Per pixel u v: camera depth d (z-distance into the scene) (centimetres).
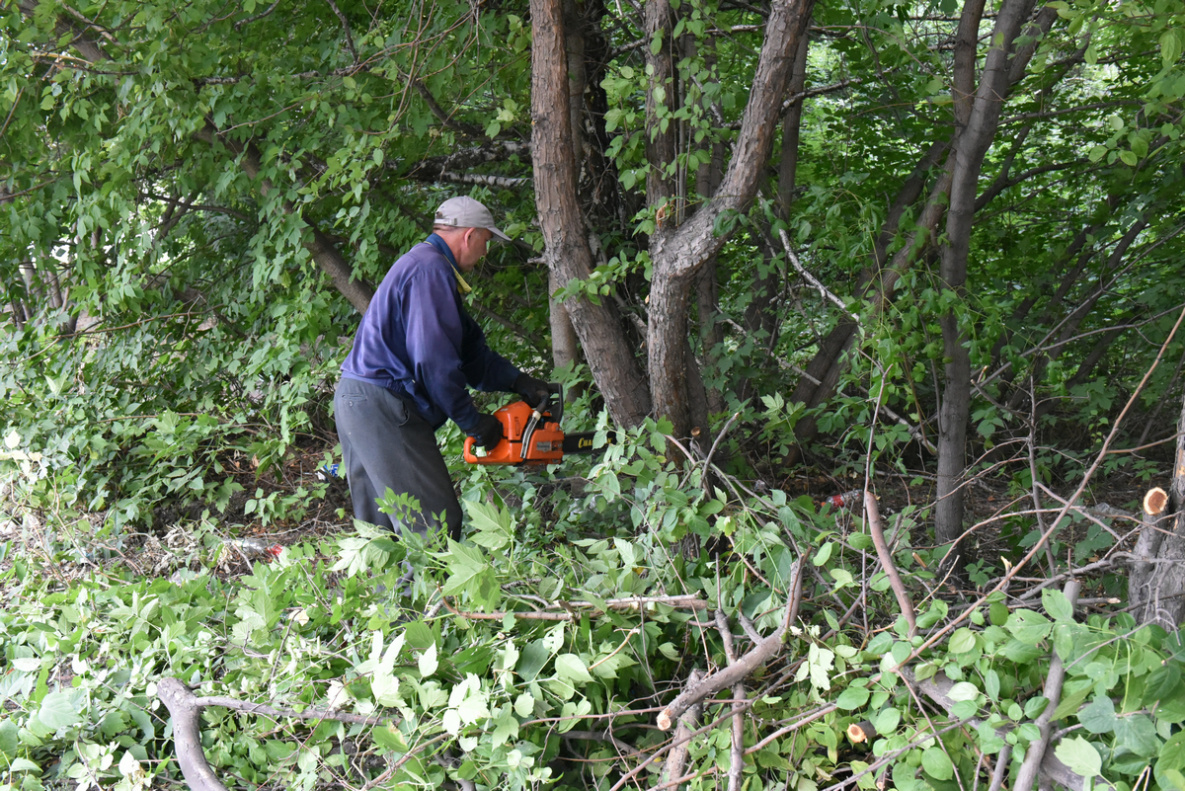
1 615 279
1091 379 484
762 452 461
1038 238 505
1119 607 214
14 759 224
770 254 420
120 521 400
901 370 334
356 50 416
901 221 352
